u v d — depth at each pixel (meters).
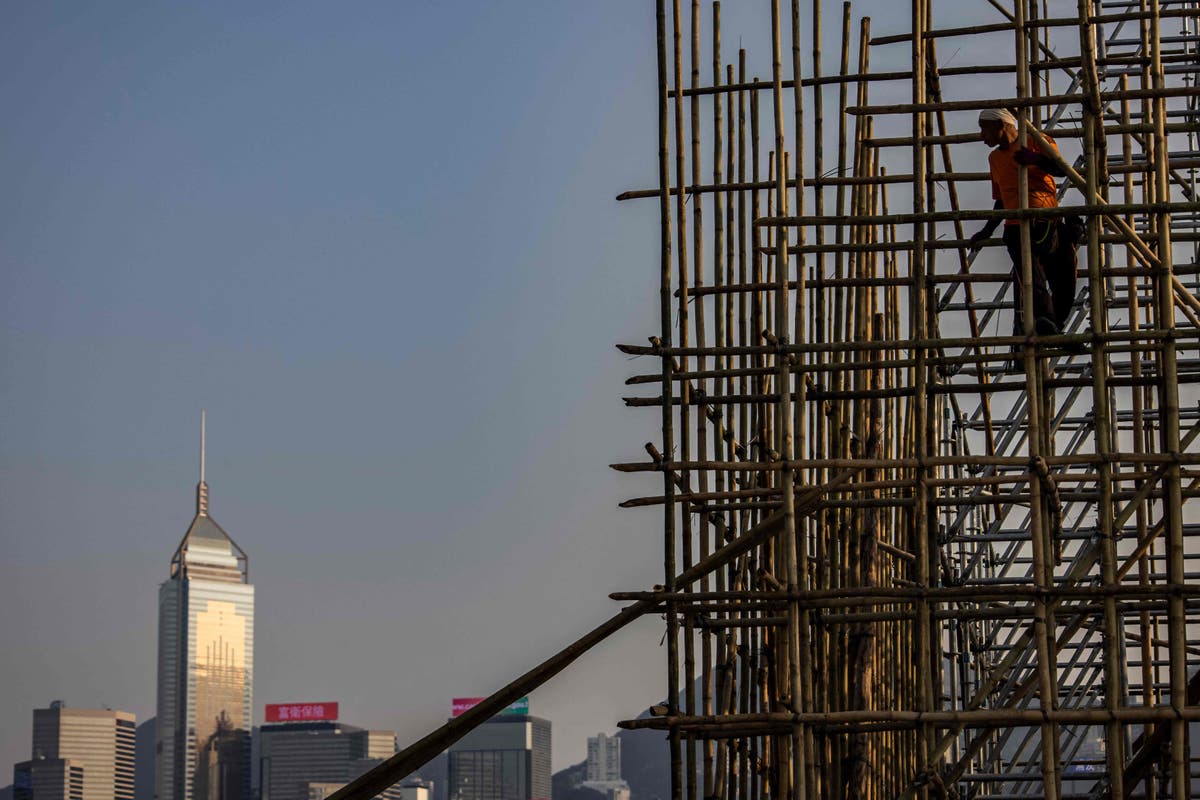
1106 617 12.57
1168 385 12.70
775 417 15.30
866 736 15.63
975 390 14.20
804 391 13.30
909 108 13.53
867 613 14.81
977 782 18.25
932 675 13.82
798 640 12.91
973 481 12.87
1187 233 15.33
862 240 16.00
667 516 13.76
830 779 15.15
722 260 15.48
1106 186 14.23
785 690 14.34
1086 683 19.67
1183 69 18.09
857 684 15.61
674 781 13.38
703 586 14.75
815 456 15.29
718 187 15.37
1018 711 12.45
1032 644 15.00
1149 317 17.72
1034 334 12.85
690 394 14.75
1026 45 13.66
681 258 14.89
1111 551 12.63
